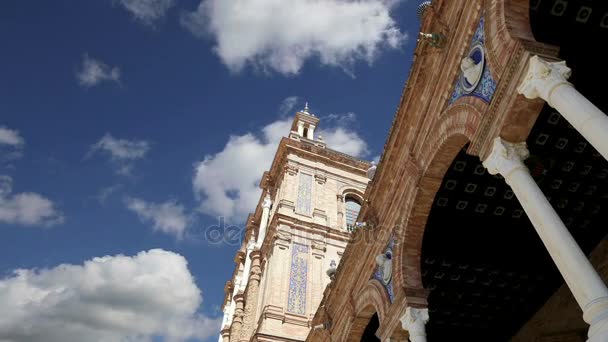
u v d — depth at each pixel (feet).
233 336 94.53
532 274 41.91
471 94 28.02
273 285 76.43
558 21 27.71
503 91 23.91
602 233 39.86
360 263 44.65
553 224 20.49
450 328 47.57
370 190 41.91
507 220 37.40
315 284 79.25
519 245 39.09
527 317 46.70
